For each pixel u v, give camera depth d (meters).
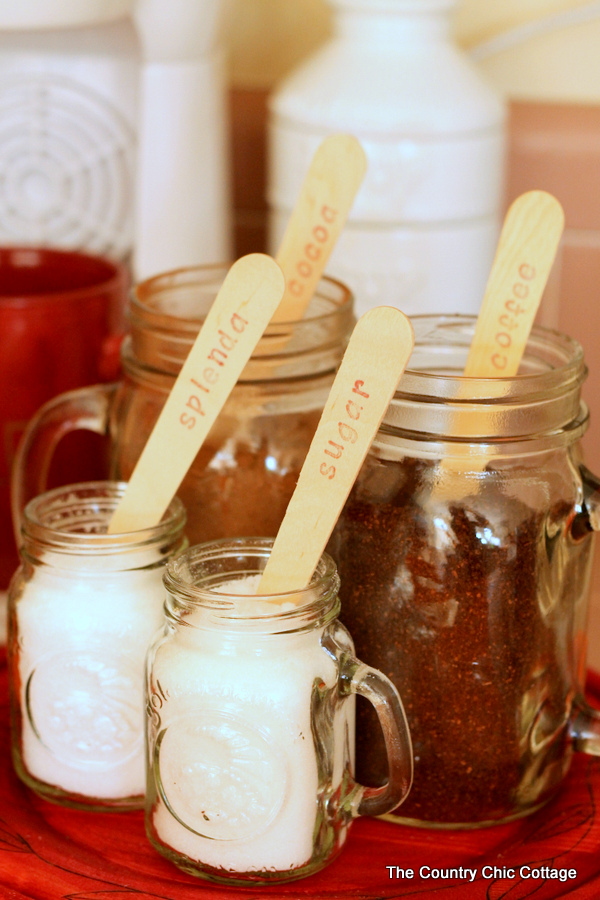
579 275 0.78
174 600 0.50
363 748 0.54
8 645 0.56
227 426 0.56
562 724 0.54
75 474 0.69
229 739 0.50
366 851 0.53
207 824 0.51
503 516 0.51
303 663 0.50
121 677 0.54
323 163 0.56
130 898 0.50
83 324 0.67
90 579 0.54
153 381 0.57
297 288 0.56
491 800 0.53
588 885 0.51
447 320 0.56
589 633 0.68
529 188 0.77
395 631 0.52
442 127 0.68
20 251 0.71
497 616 0.52
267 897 0.50
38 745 0.55
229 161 0.81
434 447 0.51
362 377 0.49
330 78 0.69
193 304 0.62
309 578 0.50
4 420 0.67
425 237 0.70
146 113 0.70
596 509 0.52
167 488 0.54
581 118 0.77
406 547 0.52
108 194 0.74
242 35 0.81
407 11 0.68
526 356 0.55
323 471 0.50
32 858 0.52
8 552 0.69
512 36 0.77
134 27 0.69
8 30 0.70
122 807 0.55
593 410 0.80
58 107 0.72
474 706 0.52
